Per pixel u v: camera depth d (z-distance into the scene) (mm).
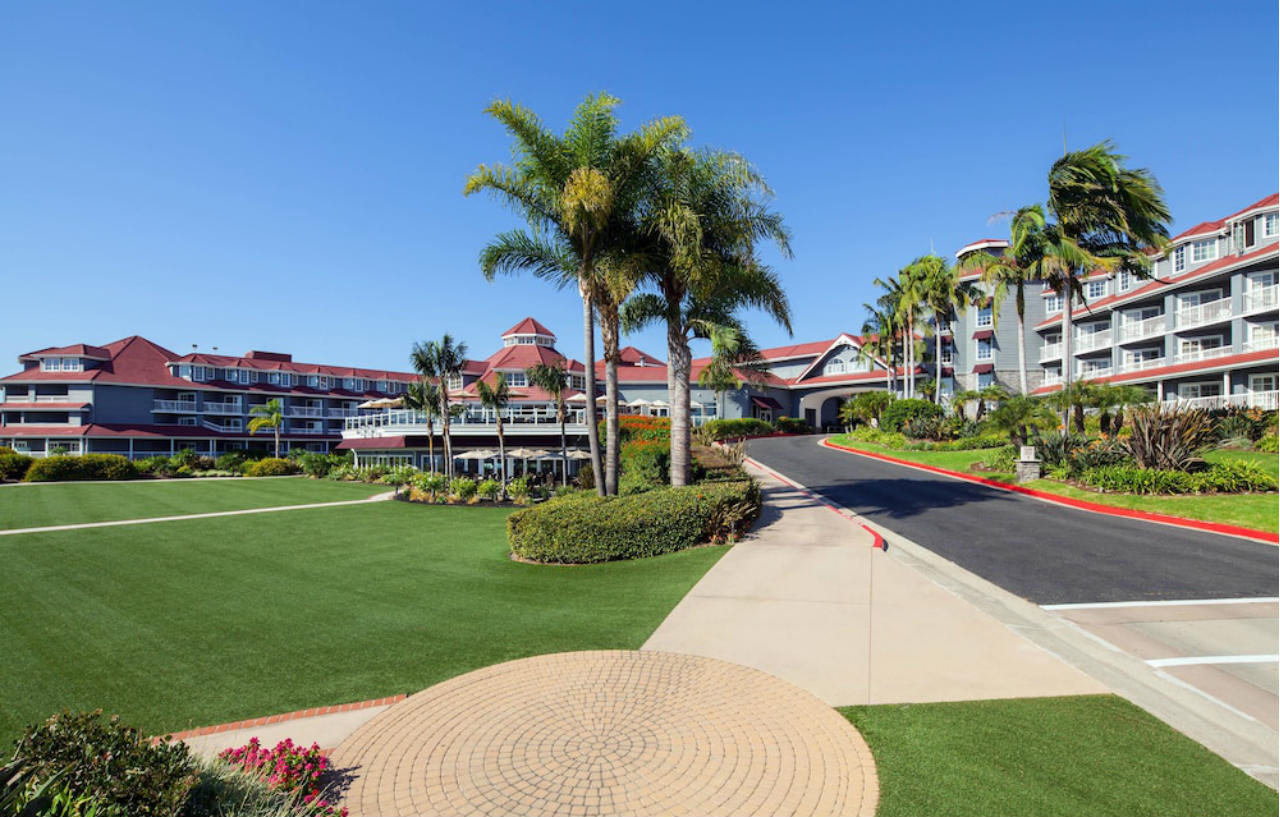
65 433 52781
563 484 27188
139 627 8461
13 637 8117
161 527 17328
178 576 11383
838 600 8359
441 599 9422
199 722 5719
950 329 46219
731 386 35031
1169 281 31359
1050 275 23672
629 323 17594
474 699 5902
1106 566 10188
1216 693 5621
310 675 6699
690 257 13242
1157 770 4348
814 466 26672
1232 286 28828
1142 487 15797
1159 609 8070
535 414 33781
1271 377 28188
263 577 11203
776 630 7352
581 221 13328
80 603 9664
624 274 13141
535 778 4559
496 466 33812
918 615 7719
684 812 4082
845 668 6230
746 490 13695
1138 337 34469
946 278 39531
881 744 4801
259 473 42719
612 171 13469
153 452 58656
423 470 35812
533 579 10430
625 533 11367
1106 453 18484
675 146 13617
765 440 43312
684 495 12539
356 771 4727
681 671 6324
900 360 48250
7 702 6219
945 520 14438
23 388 56531
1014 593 8914
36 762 3514
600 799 4270
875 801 4094
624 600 8867
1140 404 19266
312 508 21750
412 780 4582
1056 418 22188
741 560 10555
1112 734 4855
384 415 37375
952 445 29891
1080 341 39594
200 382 62438
